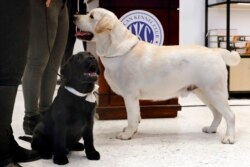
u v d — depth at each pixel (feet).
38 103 6.93
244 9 13.55
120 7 8.30
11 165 4.46
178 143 6.44
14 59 4.24
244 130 7.50
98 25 6.45
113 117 8.58
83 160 5.38
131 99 6.69
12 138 4.91
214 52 6.60
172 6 8.57
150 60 6.63
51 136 5.27
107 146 6.23
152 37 8.54
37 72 6.59
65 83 5.05
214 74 6.40
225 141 6.41
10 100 4.33
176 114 8.89
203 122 8.32
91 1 9.27
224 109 6.52
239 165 5.20
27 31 4.36
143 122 8.33
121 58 6.60
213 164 5.24
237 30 13.57
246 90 12.25
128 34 6.78
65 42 7.32
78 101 4.93
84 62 4.84
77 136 5.27
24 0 4.27
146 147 6.16
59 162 5.14
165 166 5.14
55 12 6.58
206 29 13.24
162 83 6.70
